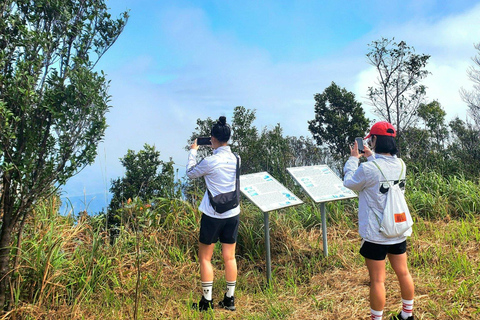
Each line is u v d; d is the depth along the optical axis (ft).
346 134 54.44
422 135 43.75
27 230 14.46
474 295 12.27
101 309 13.20
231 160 13.46
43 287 12.54
